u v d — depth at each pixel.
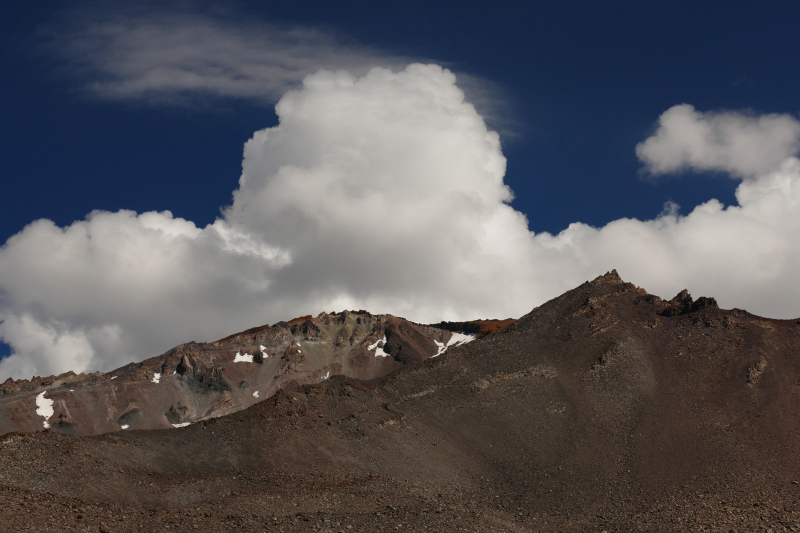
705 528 71.75
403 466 95.06
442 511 70.31
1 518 49.47
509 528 70.25
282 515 63.97
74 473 69.81
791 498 81.00
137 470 77.19
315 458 92.56
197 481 76.12
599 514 81.19
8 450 70.81
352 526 61.56
